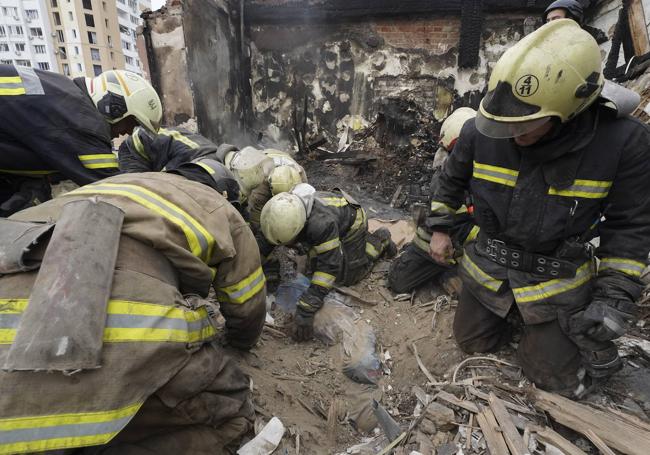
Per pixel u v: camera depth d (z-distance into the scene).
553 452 1.45
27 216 1.20
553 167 1.48
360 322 2.53
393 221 4.40
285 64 6.76
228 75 6.09
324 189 5.65
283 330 2.54
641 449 1.42
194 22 5.01
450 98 6.55
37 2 35.72
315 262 2.64
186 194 1.38
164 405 1.17
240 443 1.50
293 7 6.36
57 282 0.94
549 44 1.29
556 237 1.58
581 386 1.72
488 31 6.27
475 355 2.07
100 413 0.94
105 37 37.94
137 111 2.15
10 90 1.73
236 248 1.52
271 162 2.86
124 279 1.06
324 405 1.97
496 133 1.40
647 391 1.76
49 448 0.89
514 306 1.89
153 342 1.05
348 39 6.54
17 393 0.88
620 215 1.50
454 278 2.70
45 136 1.79
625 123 1.42
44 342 0.87
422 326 2.47
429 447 1.57
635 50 4.43
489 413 1.63
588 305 1.63
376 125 6.38
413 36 6.41
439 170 2.65
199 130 5.19
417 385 2.03
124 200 1.22
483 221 1.76
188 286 1.36
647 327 2.16
